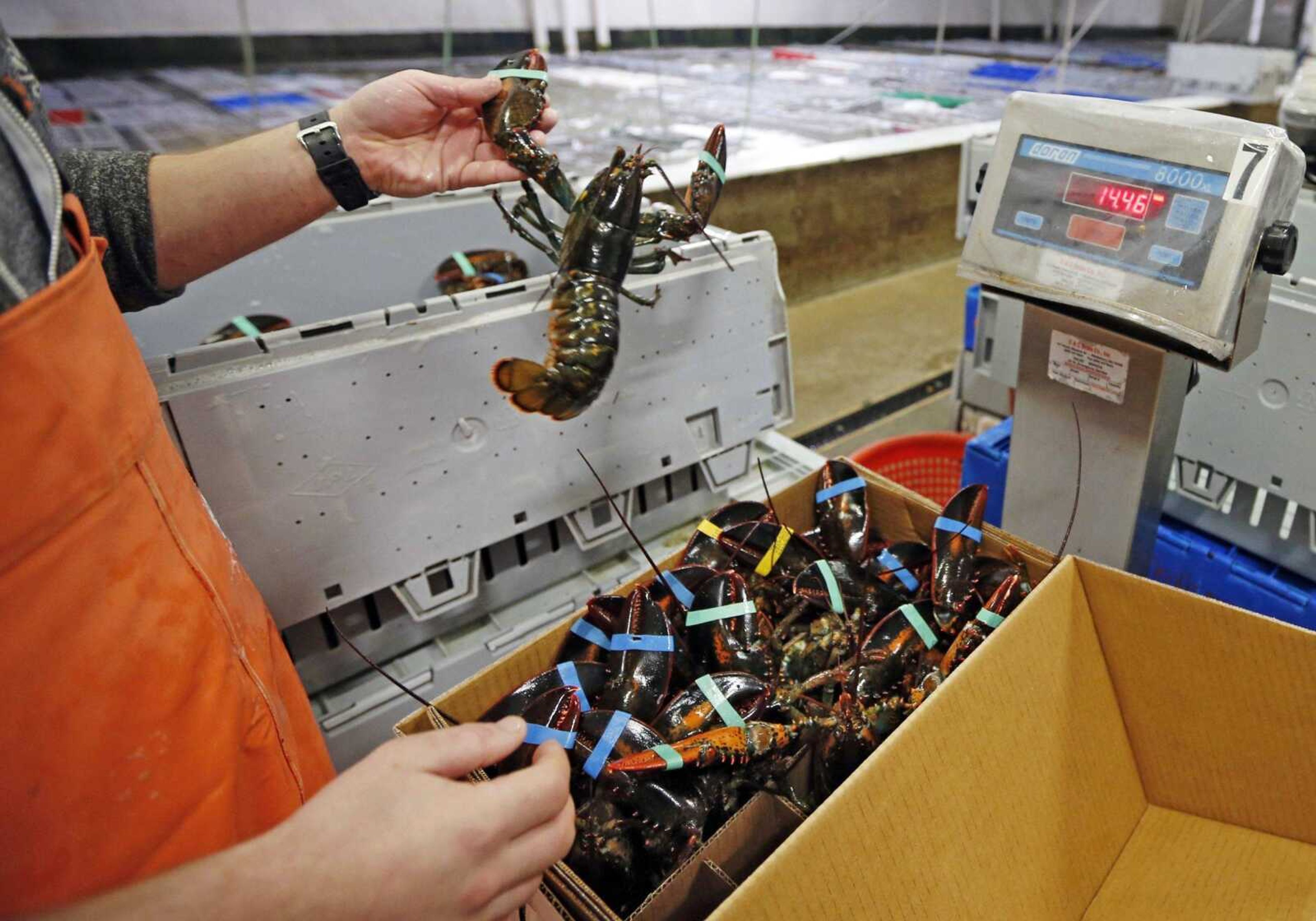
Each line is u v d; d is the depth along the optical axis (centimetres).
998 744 86
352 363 118
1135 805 104
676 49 696
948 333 397
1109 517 115
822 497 130
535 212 149
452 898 48
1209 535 147
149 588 71
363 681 140
